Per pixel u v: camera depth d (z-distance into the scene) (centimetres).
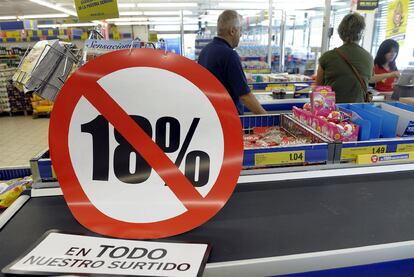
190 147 87
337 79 255
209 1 955
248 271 76
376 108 164
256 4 1025
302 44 963
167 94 86
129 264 75
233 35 249
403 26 466
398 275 85
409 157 131
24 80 129
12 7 1120
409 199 106
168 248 80
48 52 128
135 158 87
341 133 129
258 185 115
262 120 175
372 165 128
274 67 687
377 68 401
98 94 86
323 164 127
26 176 161
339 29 261
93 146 87
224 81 239
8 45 1058
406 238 85
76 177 87
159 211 86
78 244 81
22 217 97
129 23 1694
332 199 105
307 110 165
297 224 91
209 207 87
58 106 86
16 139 648
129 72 86
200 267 74
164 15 1351
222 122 88
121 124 86
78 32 1110
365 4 410
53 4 1020
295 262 77
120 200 87
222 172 88
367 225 91
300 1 786
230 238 85
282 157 122
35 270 73
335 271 81
